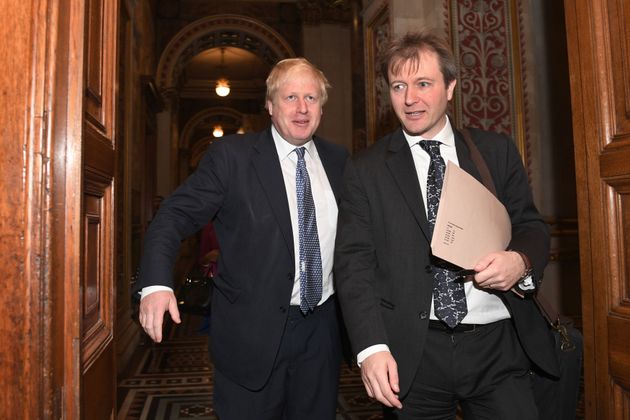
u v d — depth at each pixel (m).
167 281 1.63
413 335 1.55
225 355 1.88
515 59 4.67
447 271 1.59
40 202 0.96
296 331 1.92
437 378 1.59
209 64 16.98
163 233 1.74
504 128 4.65
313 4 10.62
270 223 1.88
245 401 1.86
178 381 4.31
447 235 1.40
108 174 1.42
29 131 0.96
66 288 1.05
